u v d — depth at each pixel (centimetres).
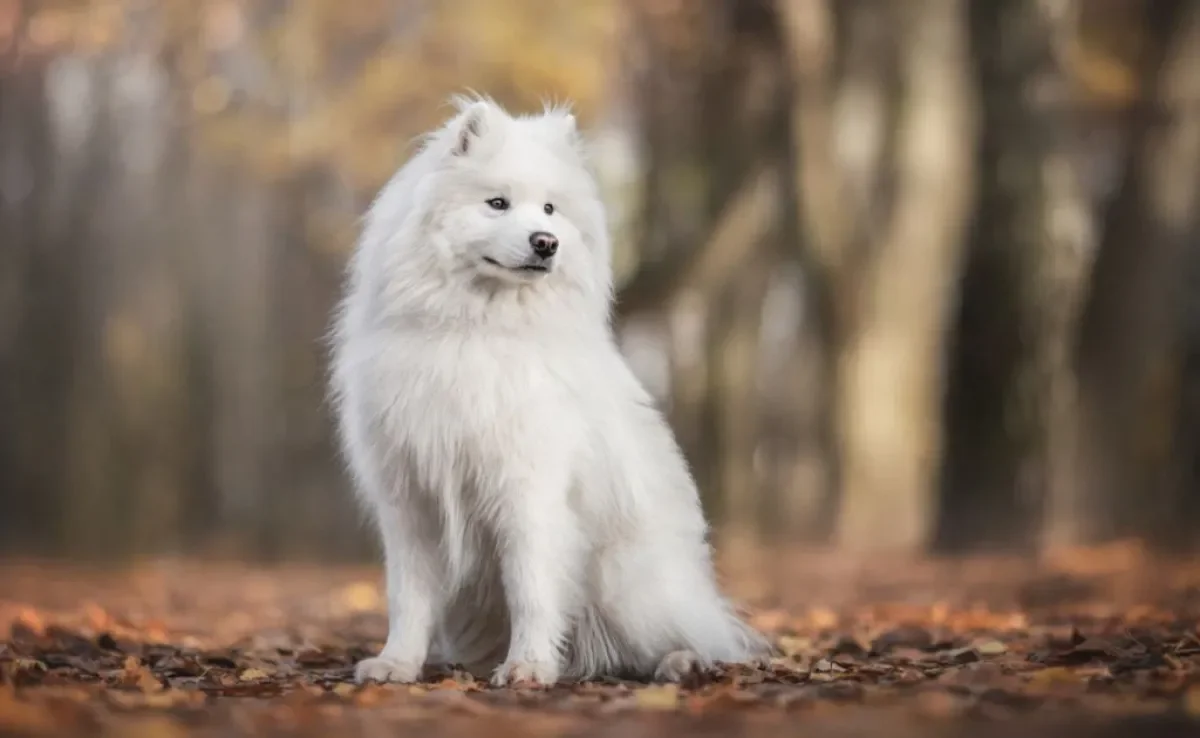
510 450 725
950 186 2197
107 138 3294
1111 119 2461
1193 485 2361
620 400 762
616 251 2669
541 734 577
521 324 736
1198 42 2331
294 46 2788
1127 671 706
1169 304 2359
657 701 654
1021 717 597
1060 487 2370
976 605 1318
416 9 2784
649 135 2538
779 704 640
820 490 2866
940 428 2236
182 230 3469
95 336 3453
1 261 3400
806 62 2239
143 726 575
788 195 2436
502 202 743
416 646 754
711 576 813
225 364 3534
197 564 2562
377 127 2767
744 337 2633
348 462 795
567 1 2623
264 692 695
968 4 2278
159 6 2762
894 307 2184
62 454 3388
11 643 879
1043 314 2272
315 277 3550
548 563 731
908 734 569
